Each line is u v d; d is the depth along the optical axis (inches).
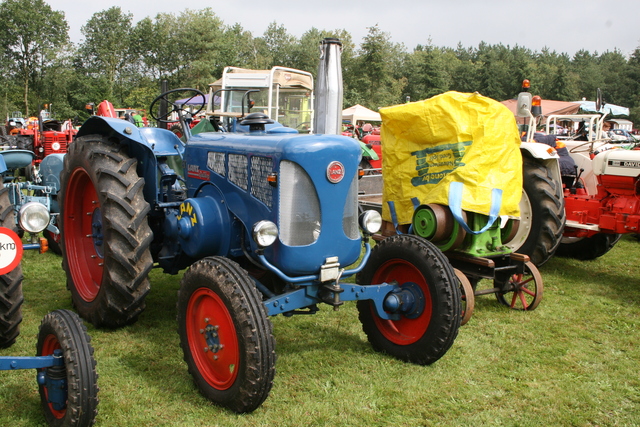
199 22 1973.4
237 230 125.5
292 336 146.3
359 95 1566.2
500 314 169.9
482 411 109.3
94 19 2431.1
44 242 114.1
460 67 2753.4
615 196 209.6
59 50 2206.0
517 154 163.0
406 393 115.0
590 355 138.7
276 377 121.2
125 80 2281.0
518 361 134.2
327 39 145.2
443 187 162.2
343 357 133.0
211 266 108.3
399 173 181.2
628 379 125.9
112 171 137.1
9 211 131.0
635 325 161.5
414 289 130.5
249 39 2723.9
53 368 94.3
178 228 130.4
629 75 3009.4
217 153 130.0
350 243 115.2
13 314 125.6
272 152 110.6
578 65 4667.8
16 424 100.0
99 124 158.2
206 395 110.6
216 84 411.5
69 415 92.0
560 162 232.4
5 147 375.9
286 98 405.1
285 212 109.2
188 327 115.3
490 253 163.9
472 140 158.9
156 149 156.4
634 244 287.7
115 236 133.5
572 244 250.4
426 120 166.9
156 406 107.8
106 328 147.3
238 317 100.5
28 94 2192.4
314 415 105.5
